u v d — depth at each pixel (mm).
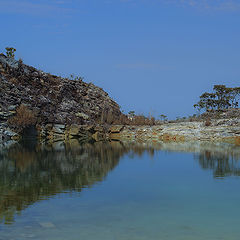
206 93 52500
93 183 11133
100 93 45281
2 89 29781
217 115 41219
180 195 9641
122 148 23328
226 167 14781
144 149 22734
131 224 7148
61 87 38281
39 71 36969
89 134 34344
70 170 13547
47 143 26625
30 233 6539
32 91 33781
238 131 31234
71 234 6527
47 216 7551
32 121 29578
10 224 7020
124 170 13883
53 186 10531
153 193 9836
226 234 6641
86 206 8375
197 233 6691
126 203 8727
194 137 32531
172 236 6512
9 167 13984
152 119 39531
